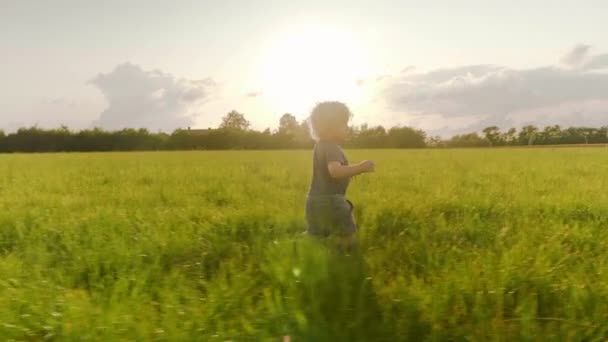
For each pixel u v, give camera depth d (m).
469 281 3.91
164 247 5.42
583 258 4.81
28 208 8.35
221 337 3.22
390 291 3.86
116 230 6.49
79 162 27.28
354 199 8.95
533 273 4.12
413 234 6.11
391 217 7.16
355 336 3.27
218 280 4.16
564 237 5.61
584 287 3.84
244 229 6.71
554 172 15.75
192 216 7.55
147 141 83.94
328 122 5.42
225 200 9.73
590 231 6.06
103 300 3.83
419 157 29.48
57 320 3.45
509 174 15.05
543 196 8.98
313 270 4.23
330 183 5.38
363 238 5.80
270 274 4.42
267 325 3.38
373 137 89.25
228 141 84.62
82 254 5.13
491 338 3.21
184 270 4.85
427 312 3.51
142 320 3.41
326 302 3.71
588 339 3.22
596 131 108.75
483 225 6.36
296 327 3.37
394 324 3.40
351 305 3.73
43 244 5.70
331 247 5.06
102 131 83.38
